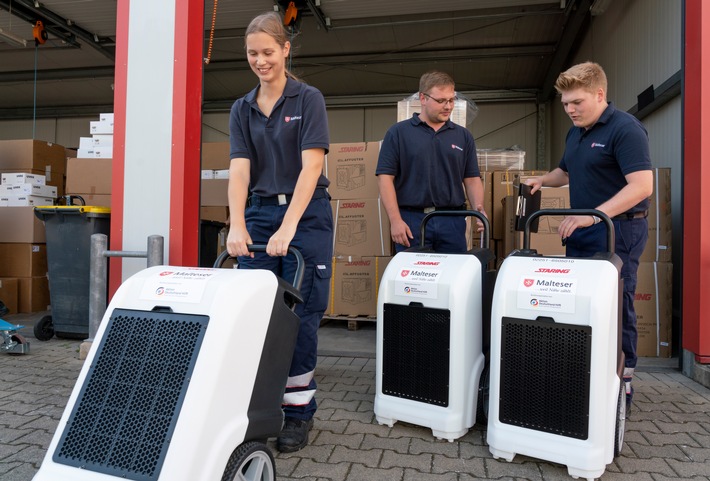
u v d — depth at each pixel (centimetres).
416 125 271
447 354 207
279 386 149
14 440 208
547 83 1037
